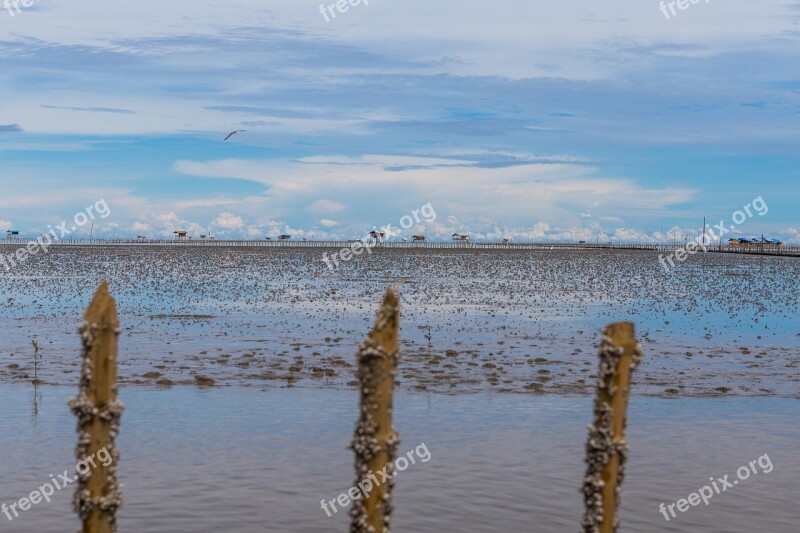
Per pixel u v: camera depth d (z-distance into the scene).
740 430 21.50
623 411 7.93
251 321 46.66
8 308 52.56
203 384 26.58
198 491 16.03
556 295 68.88
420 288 74.62
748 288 80.25
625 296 68.62
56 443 19.06
